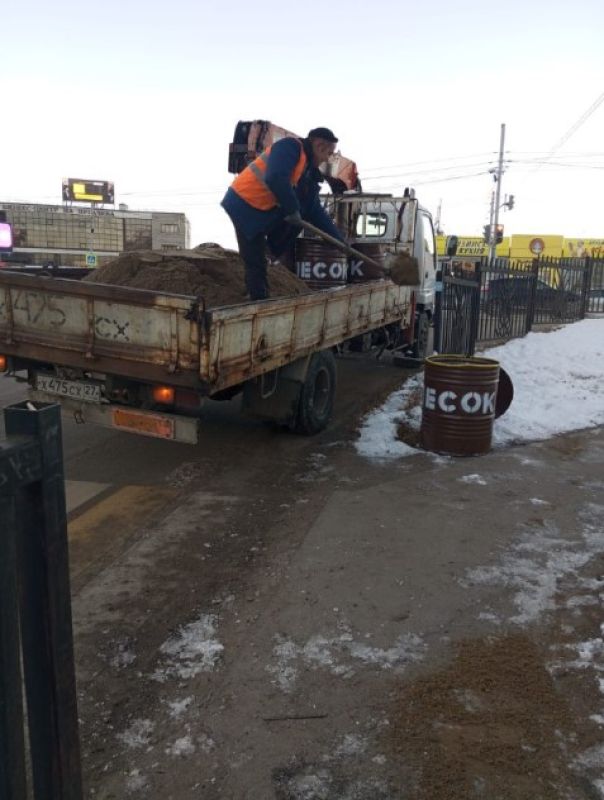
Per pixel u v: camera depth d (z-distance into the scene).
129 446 6.13
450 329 10.92
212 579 3.71
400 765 2.37
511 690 2.78
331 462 5.75
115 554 4.01
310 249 7.95
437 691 2.77
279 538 4.23
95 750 2.45
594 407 7.84
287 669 2.91
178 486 5.15
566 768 2.37
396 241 9.93
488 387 5.88
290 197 5.52
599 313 20.94
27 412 1.39
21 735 1.41
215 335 4.40
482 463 5.77
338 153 9.66
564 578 3.72
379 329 8.89
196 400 4.63
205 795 2.25
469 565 3.86
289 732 2.54
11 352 5.03
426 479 5.31
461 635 3.17
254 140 7.88
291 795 2.25
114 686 2.81
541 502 4.84
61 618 1.52
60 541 1.49
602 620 3.31
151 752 2.44
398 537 4.23
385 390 8.94
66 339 4.79
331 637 3.15
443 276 10.32
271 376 6.08
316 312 6.00
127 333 4.57
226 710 2.66
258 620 3.29
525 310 14.83
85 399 5.04
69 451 5.95
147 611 3.39
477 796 2.24
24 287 4.83
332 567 3.83
